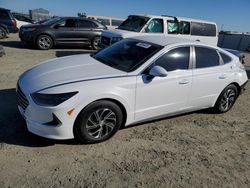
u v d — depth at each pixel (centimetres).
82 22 1396
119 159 401
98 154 406
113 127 439
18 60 995
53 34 1324
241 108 678
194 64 524
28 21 2175
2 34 1667
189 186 361
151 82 457
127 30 1129
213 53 564
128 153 418
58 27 1337
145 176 369
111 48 550
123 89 429
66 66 466
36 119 392
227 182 378
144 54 482
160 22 1132
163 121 545
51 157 386
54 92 386
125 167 384
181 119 567
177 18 1164
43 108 382
